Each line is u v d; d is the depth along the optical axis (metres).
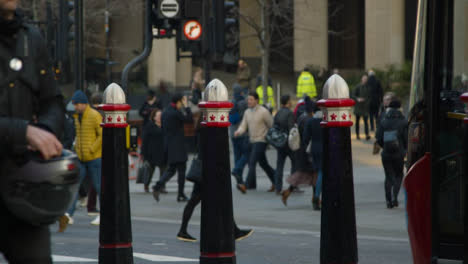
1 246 9.32
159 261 23.03
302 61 111.00
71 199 9.21
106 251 17.53
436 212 14.28
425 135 14.34
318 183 37.31
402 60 103.44
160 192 44.72
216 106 15.97
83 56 46.41
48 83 9.59
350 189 13.84
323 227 13.97
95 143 32.56
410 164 14.71
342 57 123.81
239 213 36.75
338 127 13.77
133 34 122.25
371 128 73.94
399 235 29.88
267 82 79.38
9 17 9.33
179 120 40.97
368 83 69.38
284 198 38.22
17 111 9.28
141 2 115.69
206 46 34.19
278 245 27.08
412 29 121.38
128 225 17.67
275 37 125.00
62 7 46.50
